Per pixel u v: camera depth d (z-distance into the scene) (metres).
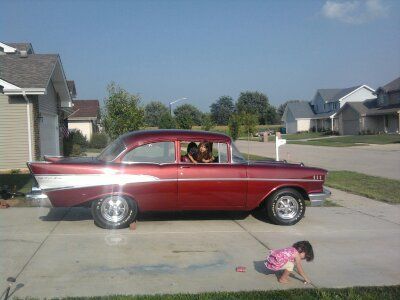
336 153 30.66
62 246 7.25
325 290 5.48
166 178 8.44
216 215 9.72
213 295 5.25
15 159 17.67
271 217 8.91
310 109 84.62
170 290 5.48
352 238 7.98
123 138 8.77
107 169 8.29
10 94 17.16
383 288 5.57
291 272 6.18
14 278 5.79
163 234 8.08
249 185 8.75
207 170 8.61
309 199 9.02
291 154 30.50
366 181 15.57
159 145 8.59
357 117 61.47
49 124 21.62
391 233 8.35
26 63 19.05
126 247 7.25
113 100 23.20
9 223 8.77
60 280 5.77
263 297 5.21
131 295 5.22
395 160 24.45
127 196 8.37
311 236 8.10
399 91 56.69
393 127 57.28
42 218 9.20
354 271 6.26
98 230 8.29
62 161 8.50
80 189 8.22
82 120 46.81
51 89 22.09
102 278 5.87
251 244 7.53
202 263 6.53
